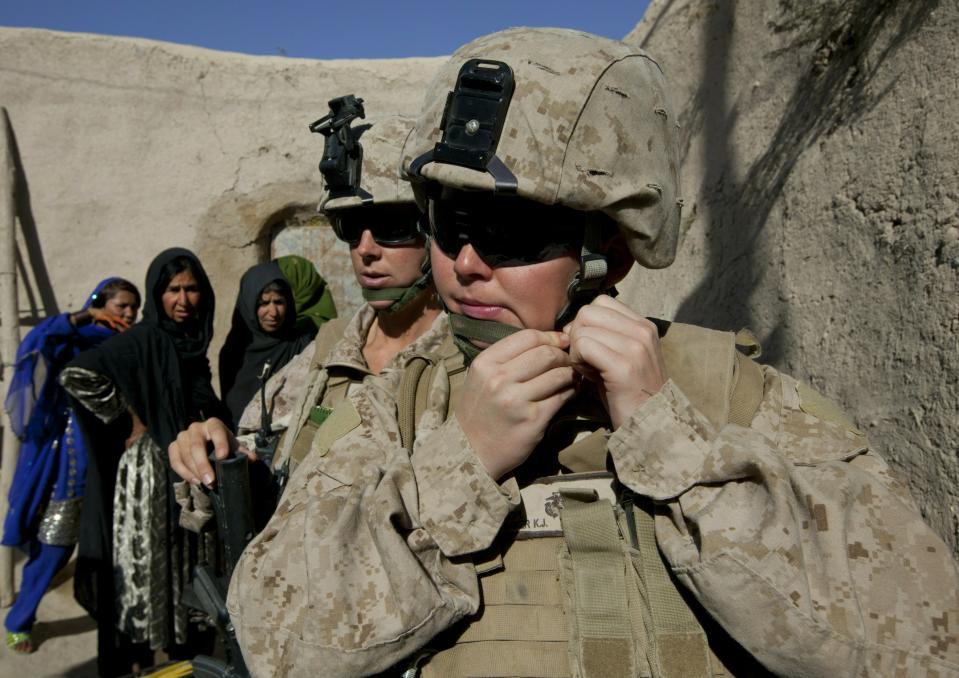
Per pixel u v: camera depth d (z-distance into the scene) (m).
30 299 4.64
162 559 2.69
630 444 0.79
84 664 3.49
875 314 1.86
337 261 5.23
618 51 0.85
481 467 0.81
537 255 0.82
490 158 0.78
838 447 0.82
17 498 3.42
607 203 0.80
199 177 4.96
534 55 0.81
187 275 3.01
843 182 2.12
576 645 0.80
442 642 0.84
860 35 2.23
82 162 4.74
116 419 2.79
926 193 1.75
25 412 3.42
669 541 0.78
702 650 0.77
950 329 1.58
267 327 3.12
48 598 3.97
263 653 0.83
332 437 0.94
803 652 0.70
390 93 5.22
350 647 0.76
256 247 5.11
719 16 3.22
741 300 2.59
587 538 0.82
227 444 1.44
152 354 2.89
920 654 0.70
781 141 2.56
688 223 3.26
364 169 1.60
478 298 0.85
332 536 0.81
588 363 0.80
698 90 3.34
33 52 4.63
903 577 0.73
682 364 0.90
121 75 4.80
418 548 0.80
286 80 5.11
